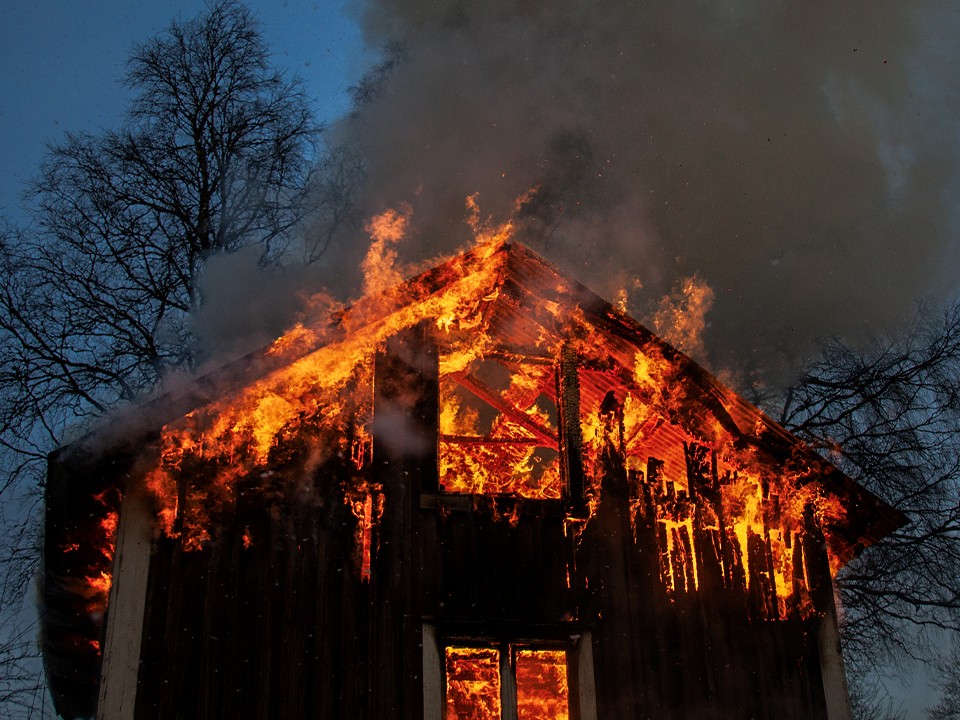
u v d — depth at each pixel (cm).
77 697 1203
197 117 1920
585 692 950
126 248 1784
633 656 978
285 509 953
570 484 1031
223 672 885
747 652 1012
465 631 944
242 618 907
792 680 1012
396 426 1010
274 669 895
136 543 909
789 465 1095
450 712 1053
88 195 1792
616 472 1052
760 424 1093
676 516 1050
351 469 982
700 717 972
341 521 962
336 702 895
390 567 952
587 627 975
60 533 948
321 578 937
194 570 914
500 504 1003
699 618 1013
